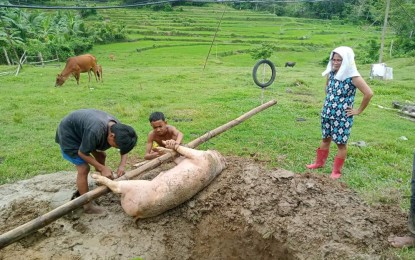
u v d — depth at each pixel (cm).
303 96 1205
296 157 639
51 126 830
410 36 3288
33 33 3028
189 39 4228
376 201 479
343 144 542
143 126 818
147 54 3188
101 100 1100
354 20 5775
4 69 1891
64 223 422
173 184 425
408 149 691
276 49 3769
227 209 440
